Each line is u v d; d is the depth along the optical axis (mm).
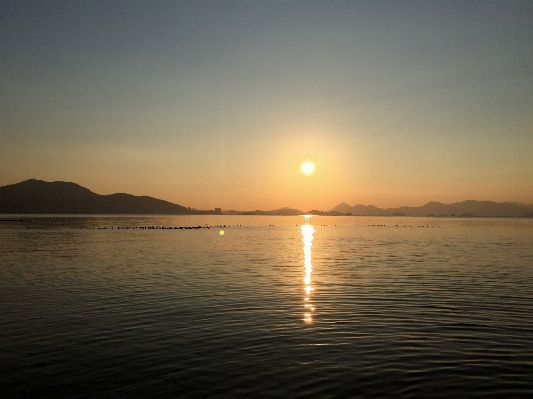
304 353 16938
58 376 14789
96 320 21797
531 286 31047
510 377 14508
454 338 18766
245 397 13156
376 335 19234
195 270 40000
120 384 14148
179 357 16516
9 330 20016
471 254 55469
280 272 38844
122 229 127375
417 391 13492
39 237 87188
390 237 100000
